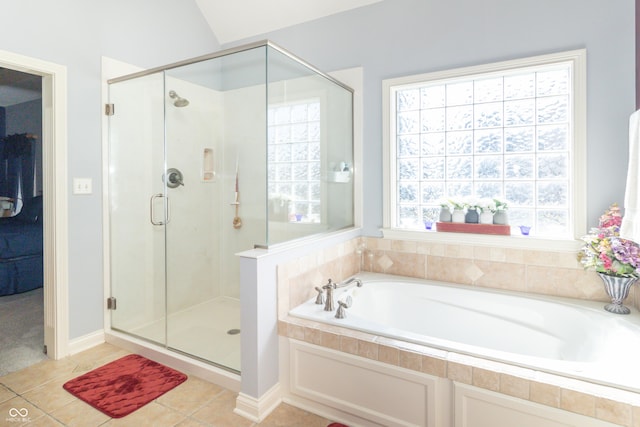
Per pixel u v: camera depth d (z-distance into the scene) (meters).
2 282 3.85
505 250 2.52
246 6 3.31
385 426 1.74
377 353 1.74
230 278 2.92
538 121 2.53
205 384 2.18
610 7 2.18
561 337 2.14
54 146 2.40
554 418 1.38
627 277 2.04
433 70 2.70
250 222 2.85
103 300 2.72
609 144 2.21
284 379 2.04
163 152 3.00
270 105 2.36
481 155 2.73
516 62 2.42
